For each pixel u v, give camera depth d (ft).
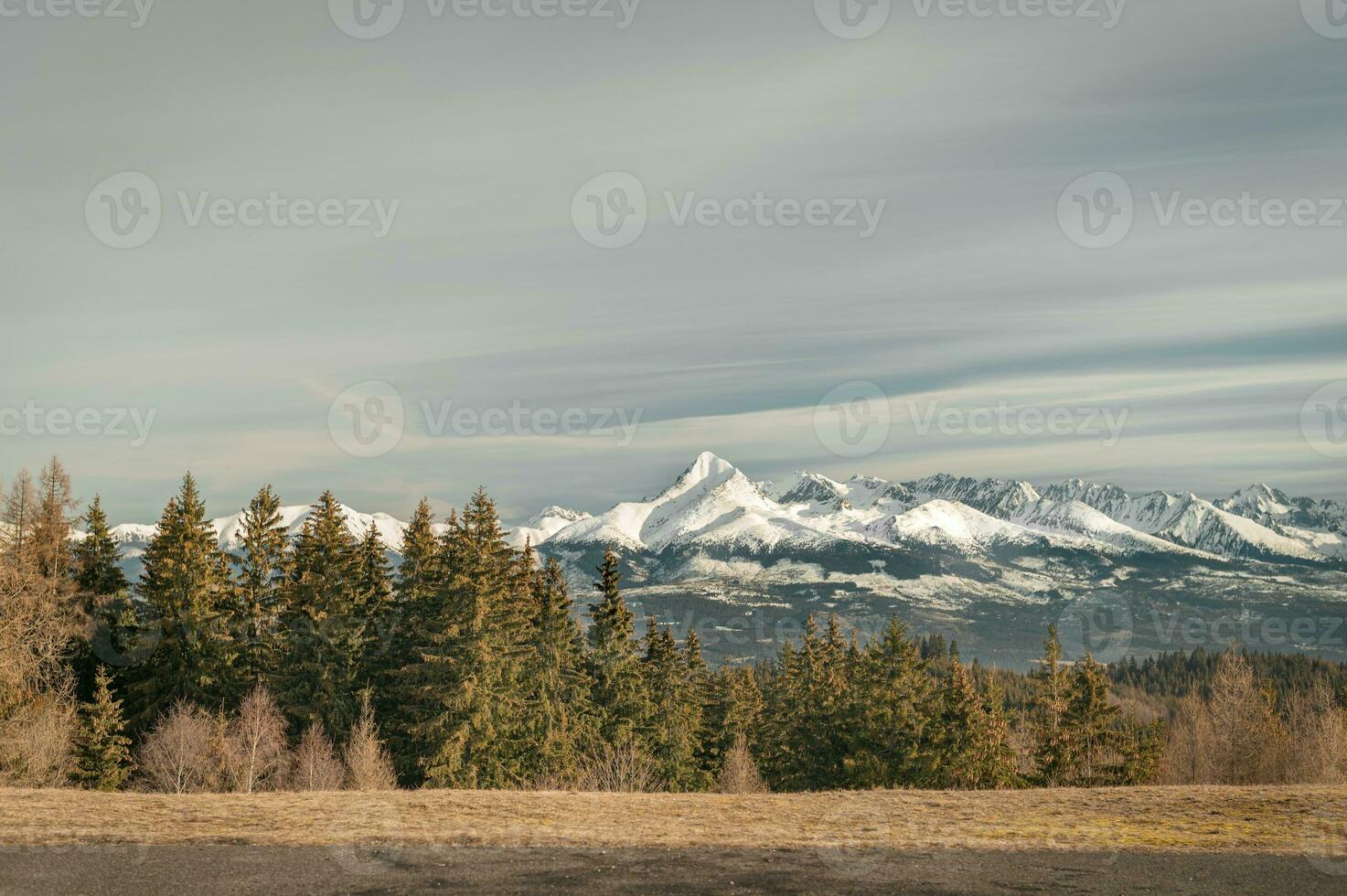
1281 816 54.44
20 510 193.47
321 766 152.35
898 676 205.16
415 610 190.70
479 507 191.83
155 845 45.01
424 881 38.99
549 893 37.45
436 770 162.91
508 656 180.75
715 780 247.09
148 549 198.59
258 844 45.39
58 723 146.00
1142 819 53.78
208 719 163.73
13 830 47.47
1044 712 199.00
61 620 171.01
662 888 38.34
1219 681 203.62
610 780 171.53
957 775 195.21
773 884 39.04
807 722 232.32
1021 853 44.96
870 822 53.11
